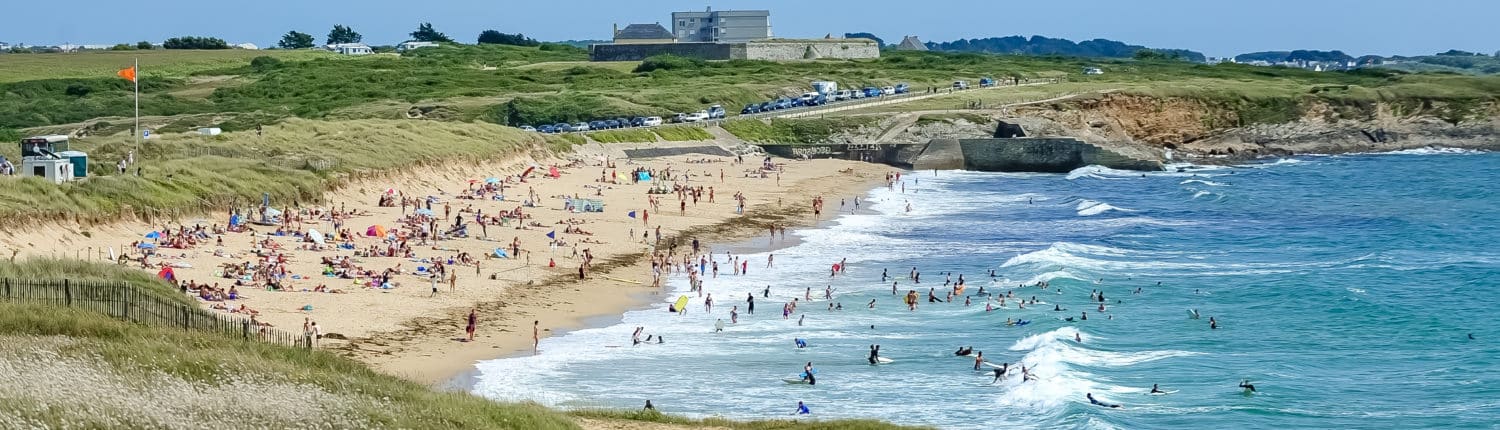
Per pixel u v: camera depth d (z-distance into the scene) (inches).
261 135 4190.5
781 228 3459.6
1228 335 2223.2
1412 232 3563.0
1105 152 5383.9
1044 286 2630.4
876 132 5821.9
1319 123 6417.3
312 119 5187.0
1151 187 4739.2
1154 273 2824.8
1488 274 2805.1
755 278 2748.5
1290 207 4126.5
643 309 2393.0
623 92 6614.2
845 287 2640.3
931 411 1749.5
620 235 3260.3
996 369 1919.3
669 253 3031.5
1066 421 1685.5
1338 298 2506.2
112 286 1765.5
